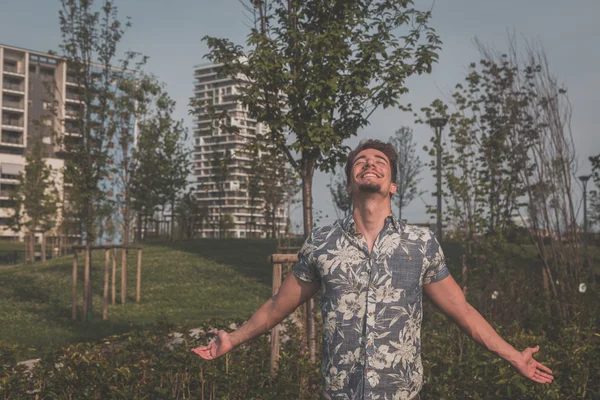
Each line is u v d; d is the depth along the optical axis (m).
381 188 2.48
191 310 16.39
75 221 36.00
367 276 2.42
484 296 9.43
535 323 7.84
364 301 2.41
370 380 2.34
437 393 5.00
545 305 9.03
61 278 21.84
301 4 6.52
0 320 13.48
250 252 28.42
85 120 15.33
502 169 12.45
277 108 6.55
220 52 6.61
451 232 13.74
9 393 4.94
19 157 90.25
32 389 5.16
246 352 6.37
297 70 6.39
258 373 5.48
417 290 2.45
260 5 6.80
